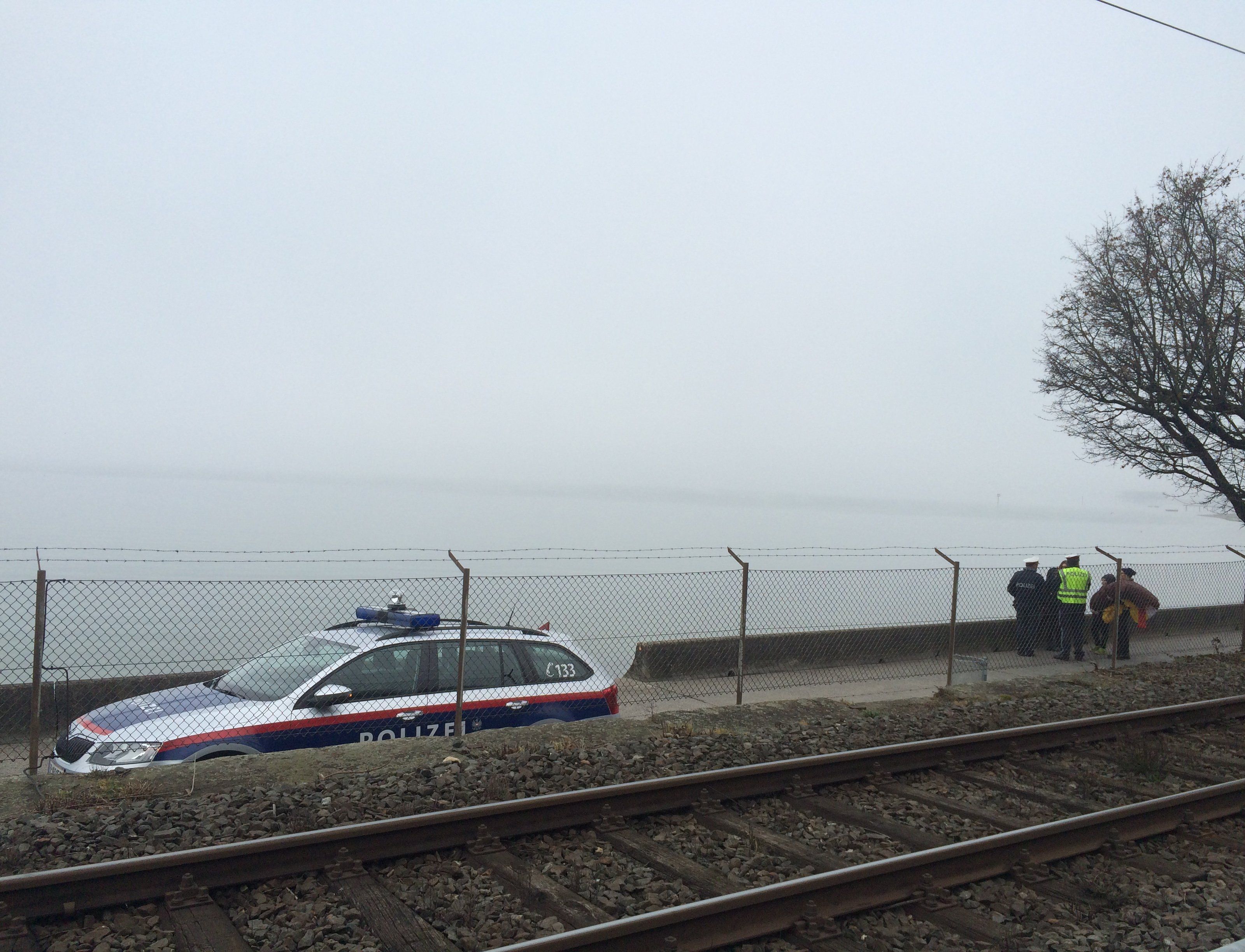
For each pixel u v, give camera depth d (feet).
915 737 30.48
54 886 15.47
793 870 18.44
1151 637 60.08
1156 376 55.88
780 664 45.60
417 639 28.14
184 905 15.79
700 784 22.53
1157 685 42.88
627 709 36.78
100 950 14.42
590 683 30.50
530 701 28.99
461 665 27.55
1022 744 29.37
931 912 16.74
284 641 35.04
